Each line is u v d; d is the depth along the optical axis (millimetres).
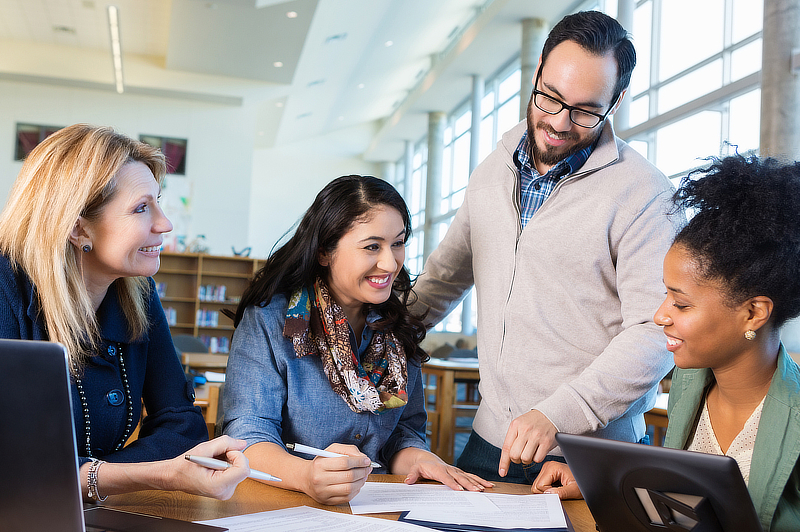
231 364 1519
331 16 9250
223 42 9625
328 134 18391
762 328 1062
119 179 1183
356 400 1478
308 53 10414
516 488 1401
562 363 1649
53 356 808
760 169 1055
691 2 7031
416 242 17203
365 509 1166
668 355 1502
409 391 1698
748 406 1136
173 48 9945
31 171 1177
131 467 1068
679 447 1261
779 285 1011
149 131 11250
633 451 872
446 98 14047
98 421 1261
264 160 18312
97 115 11062
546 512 1166
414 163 17719
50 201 1149
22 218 1171
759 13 6062
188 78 11117
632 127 7668
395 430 1675
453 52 12211
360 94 15000
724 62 6477
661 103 7438
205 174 11359
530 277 1682
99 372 1276
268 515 1084
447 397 4930
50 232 1143
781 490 1027
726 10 6492
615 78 1546
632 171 1630
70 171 1154
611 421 1556
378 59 12773
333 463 1173
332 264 1498
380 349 1594
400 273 1662
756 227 1005
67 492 839
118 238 1183
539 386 1655
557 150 1637
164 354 1477
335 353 1495
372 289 1484
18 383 821
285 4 8234
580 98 1528
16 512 854
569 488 1333
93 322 1233
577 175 1644
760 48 6012
